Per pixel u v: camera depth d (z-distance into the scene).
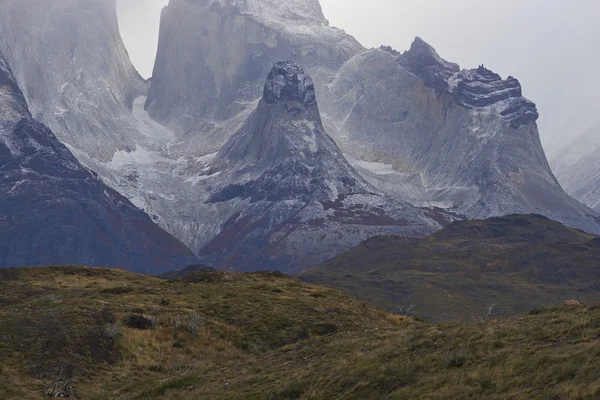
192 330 116.44
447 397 62.53
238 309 129.88
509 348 71.06
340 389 72.69
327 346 95.19
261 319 126.81
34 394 88.31
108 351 104.62
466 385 63.88
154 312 121.31
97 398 91.12
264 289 149.25
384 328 105.56
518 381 61.28
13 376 91.56
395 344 85.38
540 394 57.53
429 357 73.62
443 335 82.56
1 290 146.25
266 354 101.06
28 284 152.25
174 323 117.31
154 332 113.75
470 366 68.88
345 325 129.75
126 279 174.12
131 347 107.75
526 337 73.38
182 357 110.44
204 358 111.31
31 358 96.75
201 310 127.75
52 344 100.44
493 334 76.69
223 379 89.62
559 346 68.12
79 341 103.00
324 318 132.25
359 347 89.56
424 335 84.94
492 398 59.81
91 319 110.06
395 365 74.31
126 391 93.75
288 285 158.00
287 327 125.38
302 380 78.00
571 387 56.62
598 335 68.25
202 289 144.75
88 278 168.38
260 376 85.94
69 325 106.25
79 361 99.50
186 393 86.88
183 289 144.38
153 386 92.38
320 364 84.62
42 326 104.81
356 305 147.00
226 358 112.31
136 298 130.25
